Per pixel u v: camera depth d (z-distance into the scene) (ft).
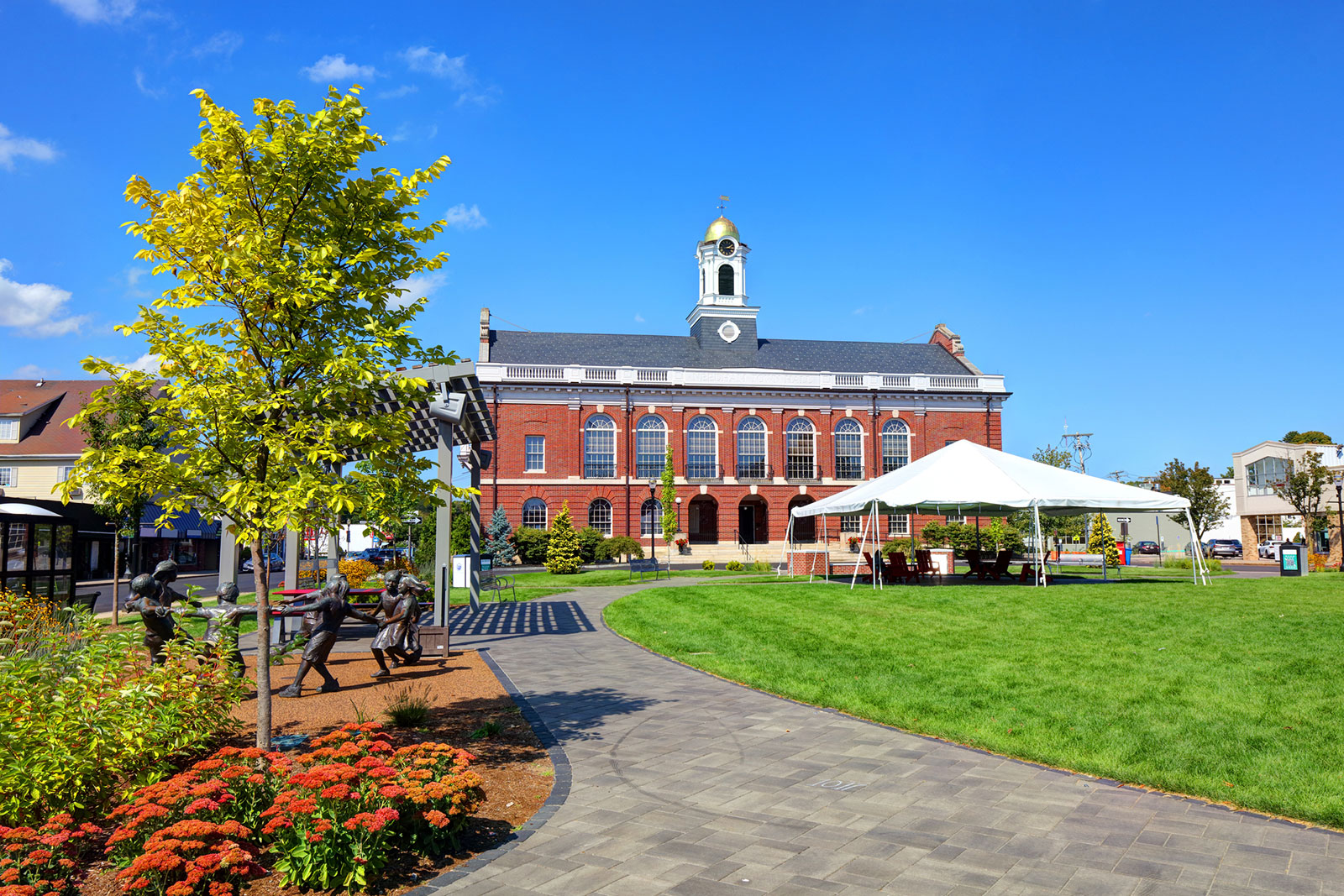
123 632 21.34
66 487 20.21
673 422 162.91
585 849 16.84
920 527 170.19
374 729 21.94
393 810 15.29
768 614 57.00
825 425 169.48
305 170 21.17
